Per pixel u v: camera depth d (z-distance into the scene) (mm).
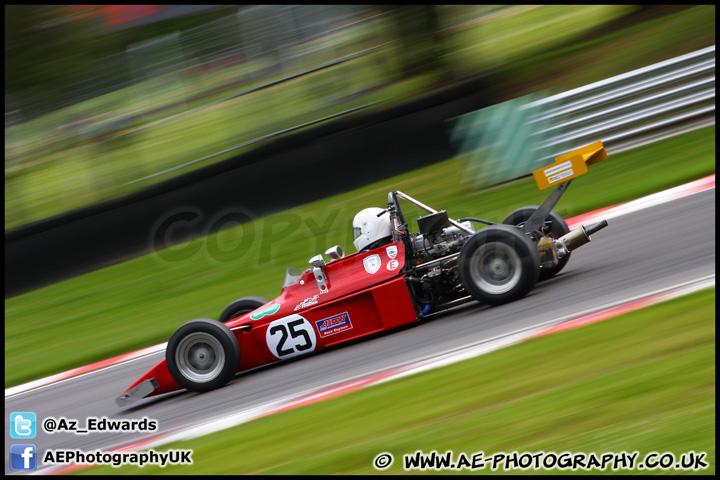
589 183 34844
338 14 52062
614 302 18766
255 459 15891
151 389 22172
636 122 37281
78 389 28109
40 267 47781
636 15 49344
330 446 15516
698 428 12531
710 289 17828
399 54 50125
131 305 39531
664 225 25266
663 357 15109
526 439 13719
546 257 20719
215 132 53844
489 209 35125
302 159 44969
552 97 37938
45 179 59156
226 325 22062
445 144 43312
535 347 17266
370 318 21281
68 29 58094
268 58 54875
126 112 58781
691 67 36438
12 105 60594
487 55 52250
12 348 38312
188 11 57188
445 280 21422
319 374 20234
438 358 18375
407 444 14703
